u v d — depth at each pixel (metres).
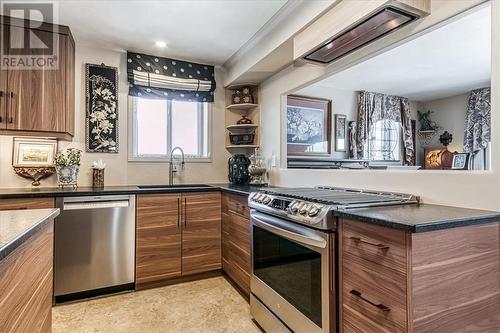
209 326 2.08
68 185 2.80
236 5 2.21
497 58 1.24
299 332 1.61
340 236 1.38
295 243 1.66
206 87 3.50
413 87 4.57
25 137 2.74
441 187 1.50
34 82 2.52
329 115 4.12
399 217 1.17
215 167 3.63
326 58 2.02
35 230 1.06
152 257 2.72
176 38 2.81
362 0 1.50
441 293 1.10
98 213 2.51
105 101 3.06
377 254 1.17
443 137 5.27
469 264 1.16
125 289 2.64
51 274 1.38
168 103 3.46
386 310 1.13
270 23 2.47
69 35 2.67
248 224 2.38
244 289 2.45
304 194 1.87
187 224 2.87
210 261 2.97
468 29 2.65
